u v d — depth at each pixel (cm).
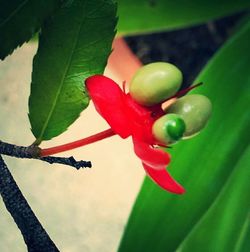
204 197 19
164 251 18
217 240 18
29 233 10
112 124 10
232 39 21
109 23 11
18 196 10
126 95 11
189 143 19
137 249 18
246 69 21
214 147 19
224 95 20
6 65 32
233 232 18
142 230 18
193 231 18
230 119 20
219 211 18
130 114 11
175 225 18
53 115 11
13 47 11
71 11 11
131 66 27
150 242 18
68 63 11
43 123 11
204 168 19
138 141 11
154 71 11
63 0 11
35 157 11
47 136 11
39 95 11
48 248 10
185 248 18
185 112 11
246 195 19
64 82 11
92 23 11
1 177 10
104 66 11
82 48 11
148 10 23
